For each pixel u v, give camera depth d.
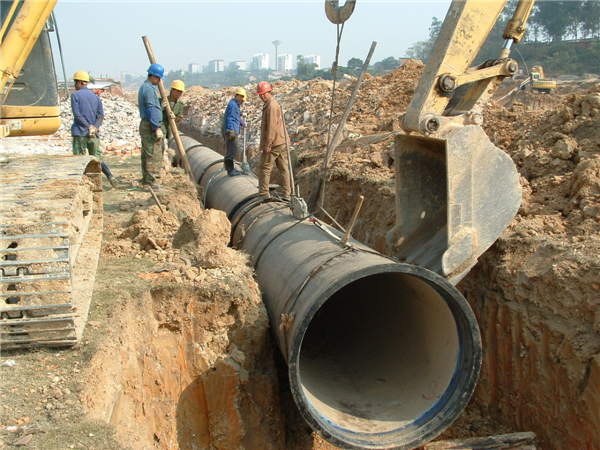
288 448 6.18
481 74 5.85
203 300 5.70
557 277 5.52
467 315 4.86
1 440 3.45
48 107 7.17
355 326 7.05
